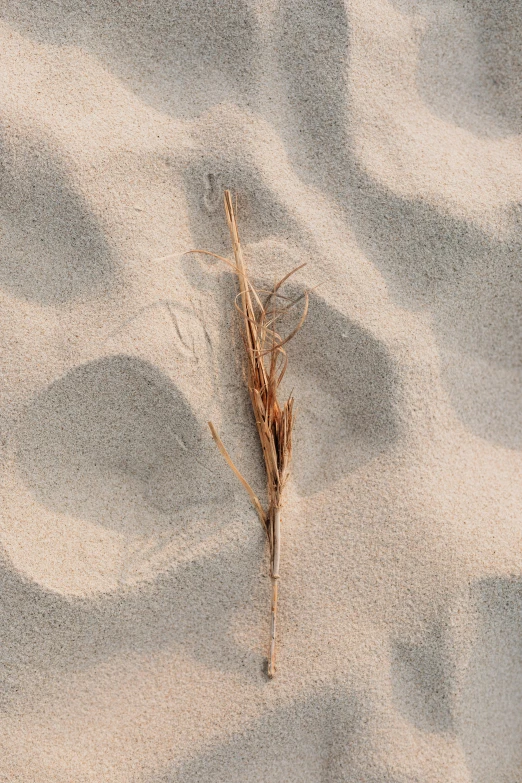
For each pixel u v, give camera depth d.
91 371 0.63
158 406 0.64
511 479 0.66
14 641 0.63
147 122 0.66
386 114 0.67
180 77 0.67
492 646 0.65
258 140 0.66
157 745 0.63
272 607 0.64
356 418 0.66
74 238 0.64
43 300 0.64
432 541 0.64
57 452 0.64
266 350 0.65
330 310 0.65
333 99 0.66
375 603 0.64
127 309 0.64
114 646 0.64
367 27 0.67
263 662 0.64
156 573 0.63
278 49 0.66
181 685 0.64
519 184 0.67
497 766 0.65
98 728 0.63
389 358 0.65
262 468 0.65
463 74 0.68
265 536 0.64
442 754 0.64
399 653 0.64
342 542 0.65
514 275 0.67
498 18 0.68
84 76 0.66
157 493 0.64
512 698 0.65
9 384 0.63
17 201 0.64
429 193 0.66
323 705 0.64
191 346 0.64
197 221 0.66
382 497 0.65
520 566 0.65
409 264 0.66
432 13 0.68
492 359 0.68
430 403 0.65
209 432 0.64
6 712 0.63
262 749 0.64
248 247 0.66
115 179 0.64
